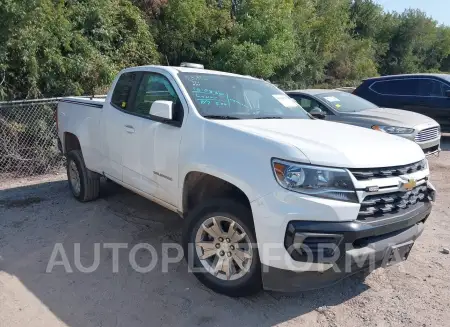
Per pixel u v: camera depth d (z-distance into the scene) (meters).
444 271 3.99
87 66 9.26
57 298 3.42
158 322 3.12
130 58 12.16
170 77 4.23
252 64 14.29
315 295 3.54
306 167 2.93
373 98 11.78
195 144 3.62
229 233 3.34
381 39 35.81
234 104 4.22
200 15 14.76
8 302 3.34
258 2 15.24
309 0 21.48
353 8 32.44
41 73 8.53
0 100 7.84
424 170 3.57
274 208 2.94
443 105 10.64
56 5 9.10
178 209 3.90
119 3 12.30
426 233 4.93
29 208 5.60
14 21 7.45
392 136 3.91
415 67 38.22
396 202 3.20
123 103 4.75
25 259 4.08
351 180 2.95
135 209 5.50
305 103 8.74
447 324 3.15
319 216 2.86
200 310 3.28
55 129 8.15
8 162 7.65
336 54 24.92
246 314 3.24
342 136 3.53
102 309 3.28
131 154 4.48
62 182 7.08
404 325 3.14
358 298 3.51
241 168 3.17
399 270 4.01
